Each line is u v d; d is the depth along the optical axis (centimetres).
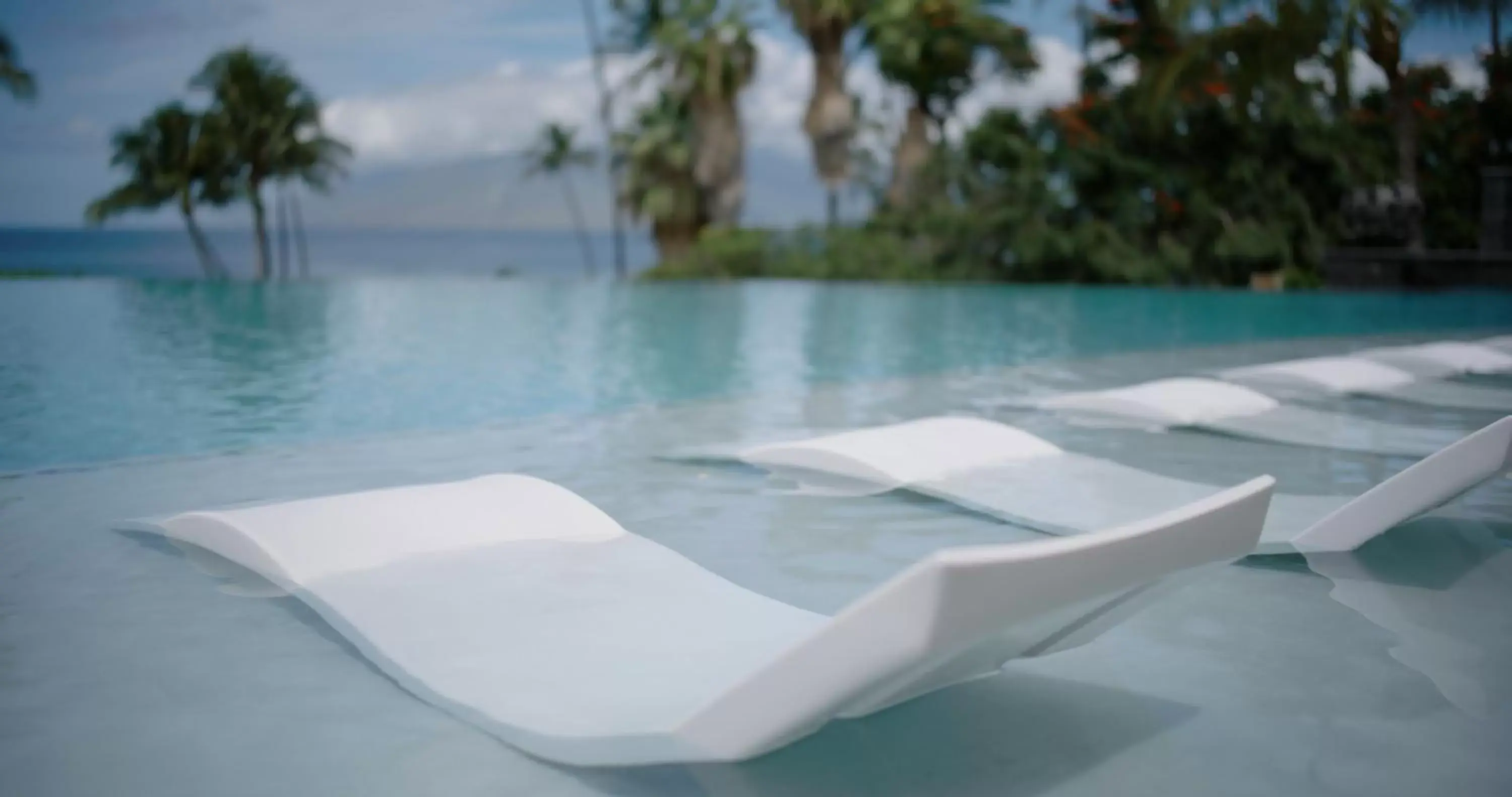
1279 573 289
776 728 157
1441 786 177
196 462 442
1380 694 213
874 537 324
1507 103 2350
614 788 173
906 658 142
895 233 2470
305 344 979
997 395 663
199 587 268
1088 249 2188
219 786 173
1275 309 1520
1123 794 173
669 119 3197
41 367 802
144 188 3912
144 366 817
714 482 400
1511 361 745
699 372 841
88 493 383
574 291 1819
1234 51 2097
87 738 189
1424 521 338
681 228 3241
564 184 4500
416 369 830
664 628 231
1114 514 336
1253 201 2233
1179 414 534
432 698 201
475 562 272
